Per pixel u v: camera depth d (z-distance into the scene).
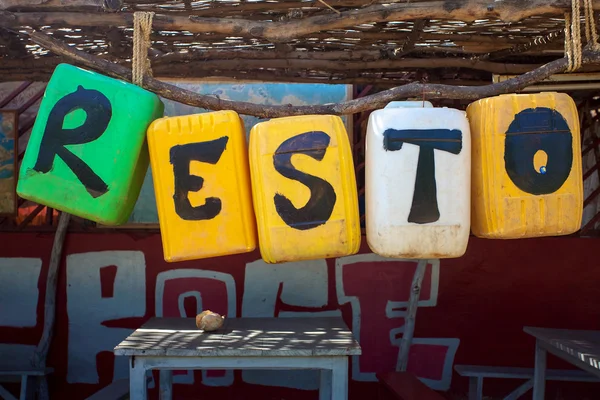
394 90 2.08
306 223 1.82
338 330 3.46
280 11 2.65
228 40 3.22
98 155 1.86
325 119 1.84
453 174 1.80
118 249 4.37
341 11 2.52
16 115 4.33
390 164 1.79
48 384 4.35
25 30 2.59
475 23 2.93
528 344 4.34
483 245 4.36
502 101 1.83
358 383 4.39
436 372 4.38
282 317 4.00
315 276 4.38
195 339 3.16
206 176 1.86
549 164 1.82
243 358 2.97
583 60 2.06
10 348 4.34
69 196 1.85
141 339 3.15
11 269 4.34
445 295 4.38
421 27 2.84
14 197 4.33
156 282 4.37
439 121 1.80
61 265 4.36
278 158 1.82
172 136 1.86
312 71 3.94
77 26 2.45
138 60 2.07
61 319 4.36
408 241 1.80
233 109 2.09
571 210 1.83
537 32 3.10
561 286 4.33
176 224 1.86
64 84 1.87
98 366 4.36
